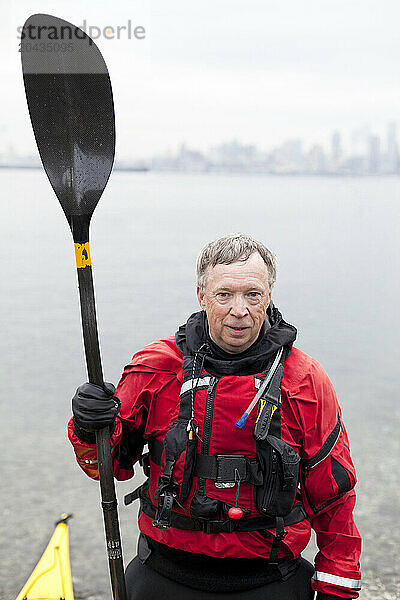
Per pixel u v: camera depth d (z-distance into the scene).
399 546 5.86
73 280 20.78
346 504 2.38
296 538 2.33
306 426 2.28
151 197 70.12
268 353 2.27
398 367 12.50
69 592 3.52
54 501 7.00
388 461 8.12
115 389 2.29
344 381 11.86
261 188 93.19
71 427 2.31
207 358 2.28
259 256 2.24
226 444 2.24
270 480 2.21
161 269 22.78
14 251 26.81
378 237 35.88
